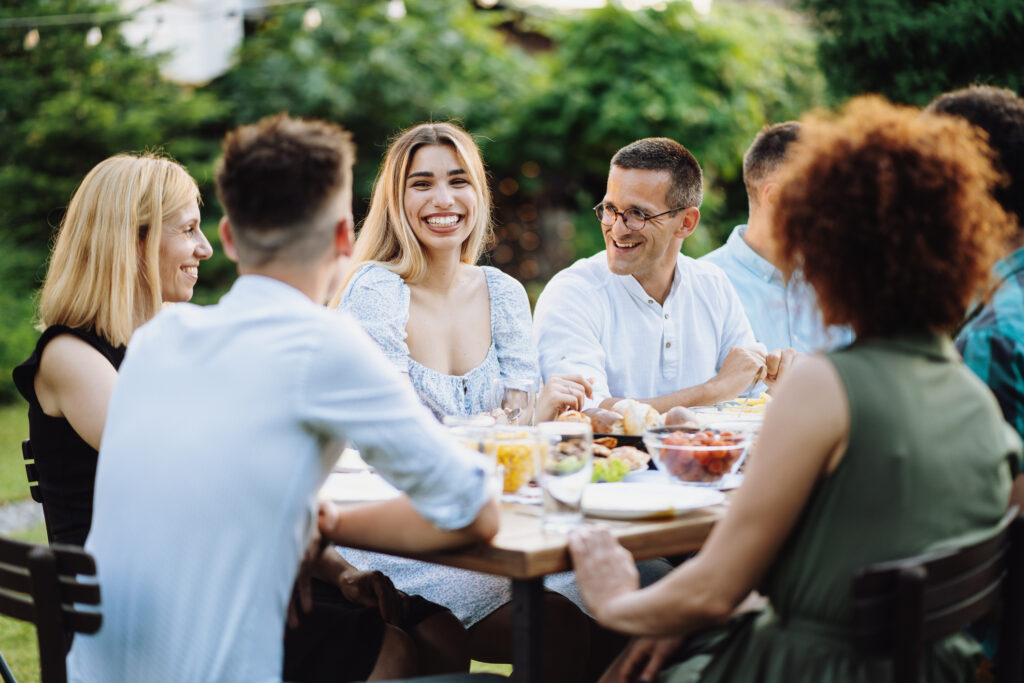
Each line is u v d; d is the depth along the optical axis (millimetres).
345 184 1693
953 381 1598
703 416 2555
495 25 15367
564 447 1760
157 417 1616
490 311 3020
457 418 2355
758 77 11844
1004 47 5820
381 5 13969
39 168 12531
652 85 11703
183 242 2533
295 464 1580
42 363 2236
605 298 3256
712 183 11648
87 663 1711
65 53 12695
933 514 1534
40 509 5875
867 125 1608
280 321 1605
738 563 1530
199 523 1564
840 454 1502
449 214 2867
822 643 1540
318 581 2365
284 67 13422
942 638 1570
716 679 1657
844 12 6434
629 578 1665
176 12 14453
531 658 1657
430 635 2303
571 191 13492
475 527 1659
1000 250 1781
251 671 1577
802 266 1624
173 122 12930
